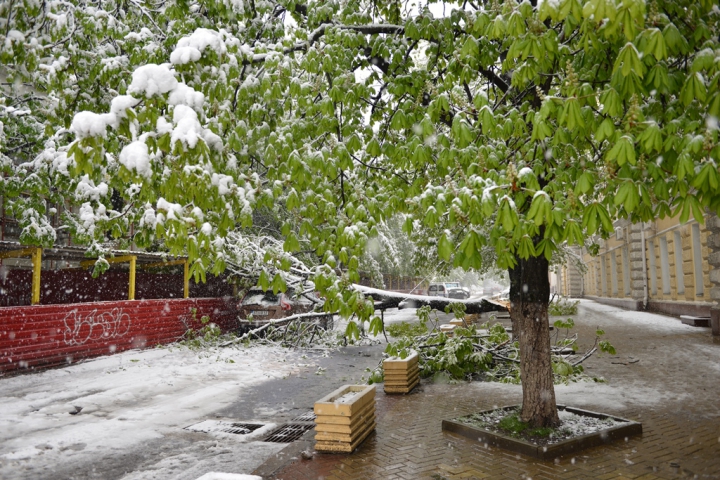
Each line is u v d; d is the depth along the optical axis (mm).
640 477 4961
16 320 12062
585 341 15945
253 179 5609
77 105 6438
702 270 20625
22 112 11094
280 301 17828
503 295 31875
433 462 5582
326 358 14602
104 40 7340
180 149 4027
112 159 6797
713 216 16078
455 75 6035
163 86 4211
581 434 6043
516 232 4465
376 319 5113
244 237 15938
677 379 9711
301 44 6547
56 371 11938
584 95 4133
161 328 16594
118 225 8734
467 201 4426
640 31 3578
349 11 6953
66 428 7449
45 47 6145
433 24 6496
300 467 5605
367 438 6602
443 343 10938
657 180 4051
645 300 28281
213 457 6184
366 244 5176
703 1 3562
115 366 12742
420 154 5367
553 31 4273
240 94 5723
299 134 5984
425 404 8422
